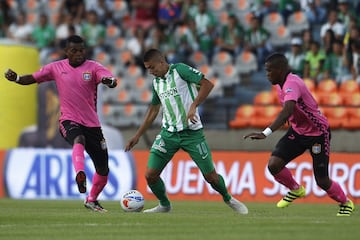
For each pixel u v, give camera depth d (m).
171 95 38.69
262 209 46.81
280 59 37.38
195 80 38.12
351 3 77.31
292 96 36.41
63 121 40.75
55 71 40.88
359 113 70.19
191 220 35.38
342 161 59.47
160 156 39.81
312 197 58.88
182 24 83.69
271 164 39.72
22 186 64.75
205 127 76.69
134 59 84.25
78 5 89.94
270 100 75.38
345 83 72.62
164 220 35.44
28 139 70.88
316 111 38.06
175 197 63.00
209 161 38.97
